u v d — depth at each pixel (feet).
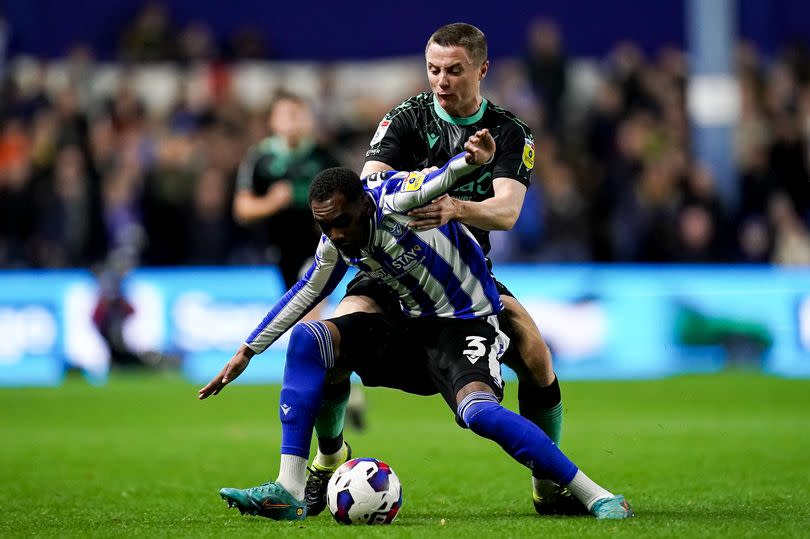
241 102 226.58
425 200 59.06
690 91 225.56
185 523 63.41
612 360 192.54
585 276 192.13
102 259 209.15
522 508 69.92
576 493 61.72
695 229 203.51
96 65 244.63
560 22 259.60
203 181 205.87
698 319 195.83
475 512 68.18
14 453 106.01
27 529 62.39
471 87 66.13
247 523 62.44
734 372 196.13
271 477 88.38
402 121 68.80
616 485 80.89
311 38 260.83
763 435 115.44
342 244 60.85
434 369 62.64
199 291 191.31
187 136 212.02
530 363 65.21
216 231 204.95
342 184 59.52
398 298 63.72
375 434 121.29
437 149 68.03
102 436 121.08
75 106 218.79
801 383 177.99
